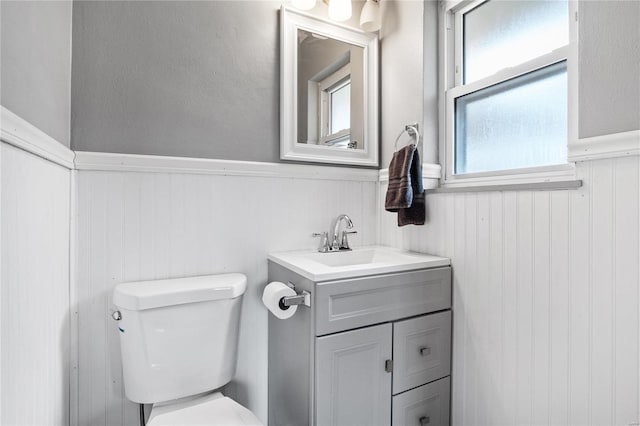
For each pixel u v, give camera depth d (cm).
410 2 155
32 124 82
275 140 149
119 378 119
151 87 125
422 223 143
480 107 139
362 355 112
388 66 168
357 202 170
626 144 83
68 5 110
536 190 105
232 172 138
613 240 87
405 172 137
